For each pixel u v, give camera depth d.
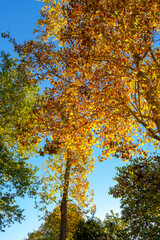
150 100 8.16
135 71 7.71
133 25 6.75
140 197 10.41
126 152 9.33
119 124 10.27
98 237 15.45
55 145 9.84
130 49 7.63
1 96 14.55
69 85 9.73
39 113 9.61
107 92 8.95
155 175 10.05
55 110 9.16
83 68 9.12
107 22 7.81
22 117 14.67
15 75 14.80
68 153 12.77
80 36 8.02
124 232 14.52
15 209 12.22
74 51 9.02
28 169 13.55
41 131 10.09
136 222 10.84
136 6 7.14
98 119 9.71
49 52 9.97
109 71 8.74
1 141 14.58
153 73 7.59
